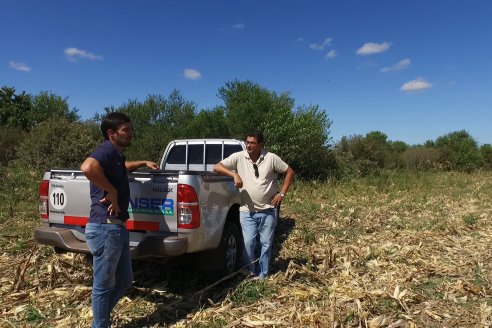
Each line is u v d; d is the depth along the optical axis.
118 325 4.23
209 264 5.17
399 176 18.38
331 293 4.86
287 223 8.91
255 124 17.03
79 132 15.84
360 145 20.61
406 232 8.02
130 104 20.66
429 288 5.18
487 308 4.51
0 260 6.14
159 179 4.62
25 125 29.06
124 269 3.97
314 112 16.89
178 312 4.54
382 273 5.68
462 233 7.96
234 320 4.22
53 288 5.05
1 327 4.16
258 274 5.45
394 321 4.22
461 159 25.61
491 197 12.41
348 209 10.28
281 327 4.05
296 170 16.83
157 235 4.60
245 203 5.21
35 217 8.95
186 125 19.20
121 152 3.81
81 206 4.85
